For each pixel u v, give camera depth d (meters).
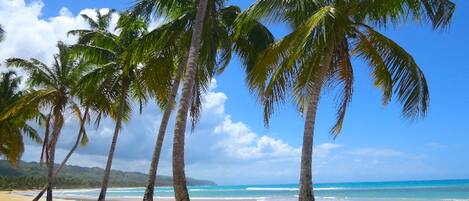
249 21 13.12
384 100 13.41
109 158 19.70
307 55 12.22
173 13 15.98
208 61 15.05
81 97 21.30
